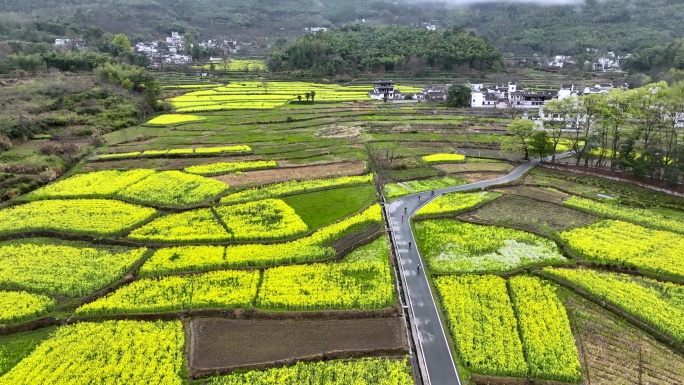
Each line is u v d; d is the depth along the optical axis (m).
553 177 89.69
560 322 46.03
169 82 192.12
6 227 63.25
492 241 62.97
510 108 148.62
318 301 48.38
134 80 158.00
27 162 86.00
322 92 179.50
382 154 100.12
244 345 42.94
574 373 39.34
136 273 53.88
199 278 52.69
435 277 54.03
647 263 56.56
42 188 77.81
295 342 43.34
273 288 50.75
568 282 52.94
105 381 38.22
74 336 43.59
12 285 51.09
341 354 41.66
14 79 146.62
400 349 42.00
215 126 123.75
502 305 48.41
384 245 61.41
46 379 38.31
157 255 57.31
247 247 59.41
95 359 40.69
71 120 116.38
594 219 70.38
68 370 39.38
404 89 188.12
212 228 64.50
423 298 50.19
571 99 96.81
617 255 58.47
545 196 79.56
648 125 90.25
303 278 52.94
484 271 55.31
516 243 62.94
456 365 40.59
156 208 71.12
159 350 41.94
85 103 130.12
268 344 43.09
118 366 39.84
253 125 125.56
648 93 86.25
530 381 38.78
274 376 39.09
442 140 114.12
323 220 68.06
